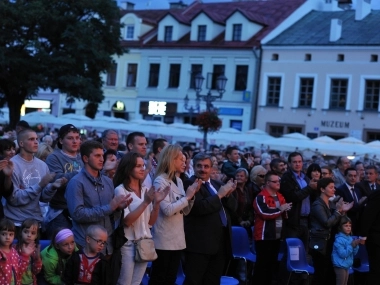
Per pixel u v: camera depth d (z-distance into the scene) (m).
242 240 11.32
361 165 15.55
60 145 9.12
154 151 10.93
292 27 45.97
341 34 43.06
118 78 51.50
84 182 7.70
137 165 8.01
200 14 48.09
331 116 42.53
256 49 45.12
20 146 8.38
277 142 32.94
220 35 47.78
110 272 7.55
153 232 8.47
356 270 12.09
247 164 15.93
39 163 8.51
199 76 29.81
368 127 41.31
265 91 44.91
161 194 7.87
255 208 10.95
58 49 36.25
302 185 11.84
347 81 42.09
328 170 13.23
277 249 11.04
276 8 48.59
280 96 44.31
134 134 10.02
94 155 7.75
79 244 7.68
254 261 11.20
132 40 51.66
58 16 35.12
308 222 11.71
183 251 9.20
